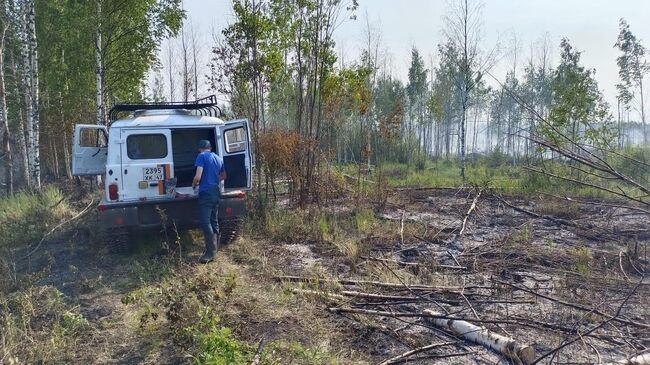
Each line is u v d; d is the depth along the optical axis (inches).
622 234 336.8
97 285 233.9
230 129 299.7
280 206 413.7
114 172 266.5
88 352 171.6
